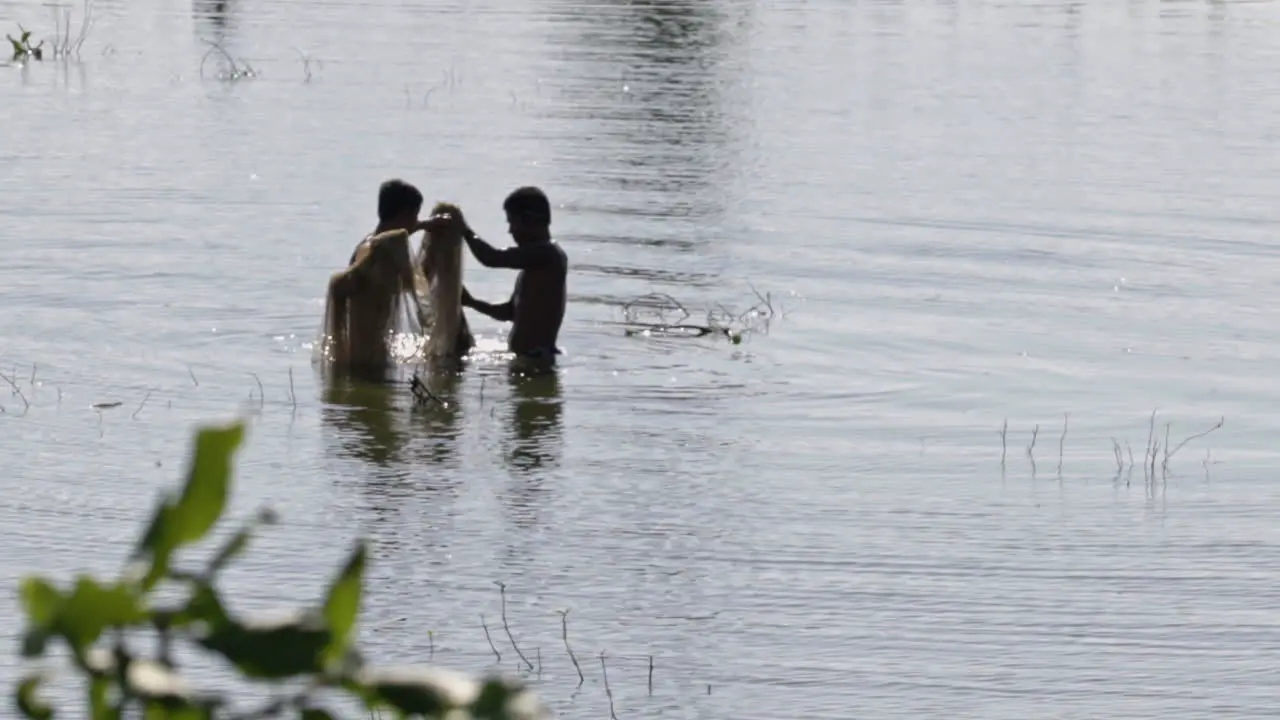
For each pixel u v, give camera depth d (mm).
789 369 38969
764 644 24297
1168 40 97750
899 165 62000
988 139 67625
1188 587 26562
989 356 40125
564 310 40094
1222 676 23469
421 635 24391
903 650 24125
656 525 28953
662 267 47438
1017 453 33438
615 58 86188
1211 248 50812
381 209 39719
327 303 38844
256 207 53438
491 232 51375
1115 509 30203
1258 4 114750
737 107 73312
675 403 36344
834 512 29797
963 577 26859
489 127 67438
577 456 32625
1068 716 22172
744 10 106625
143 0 105688
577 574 26781
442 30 95438
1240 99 78312
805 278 46719
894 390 37562
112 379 36750
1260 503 30641
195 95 73750
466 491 30453
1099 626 25094
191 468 4555
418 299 39031
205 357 38656
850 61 87125
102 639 4664
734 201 55531
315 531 28281
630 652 23906
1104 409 36406
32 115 68125
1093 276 47594
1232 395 37469
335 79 78375
